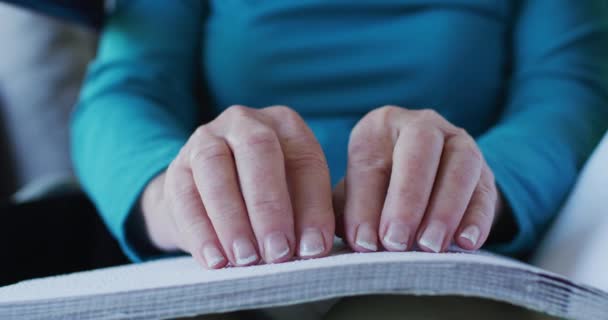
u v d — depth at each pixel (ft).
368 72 2.25
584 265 1.26
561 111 1.92
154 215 1.45
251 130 1.19
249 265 1.06
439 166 1.18
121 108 2.07
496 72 2.29
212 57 2.45
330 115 2.28
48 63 3.18
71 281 1.12
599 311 0.90
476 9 2.30
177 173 1.27
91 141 2.00
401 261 0.86
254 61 2.33
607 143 1.59
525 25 2.33
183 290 0.86
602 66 2.12
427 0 2.28
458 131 1.28
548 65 2.16
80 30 3.24
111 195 1.63
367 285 0.85
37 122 3.18
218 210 1.11
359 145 1.29
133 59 2.39
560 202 1.62
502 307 1.03
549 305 0.90
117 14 2.61
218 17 2.53
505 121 2.03
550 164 1.63
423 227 1.09
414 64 2.22
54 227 2.07
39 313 0.88
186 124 2.37
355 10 2.30
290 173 1.18
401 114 1.34
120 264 2.08
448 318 0.97
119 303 0.87
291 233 1.07
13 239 1.98
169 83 2.38
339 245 1.22
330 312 1.03
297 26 2.31
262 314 1.10
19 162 3.20
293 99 2.31
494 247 1.52
